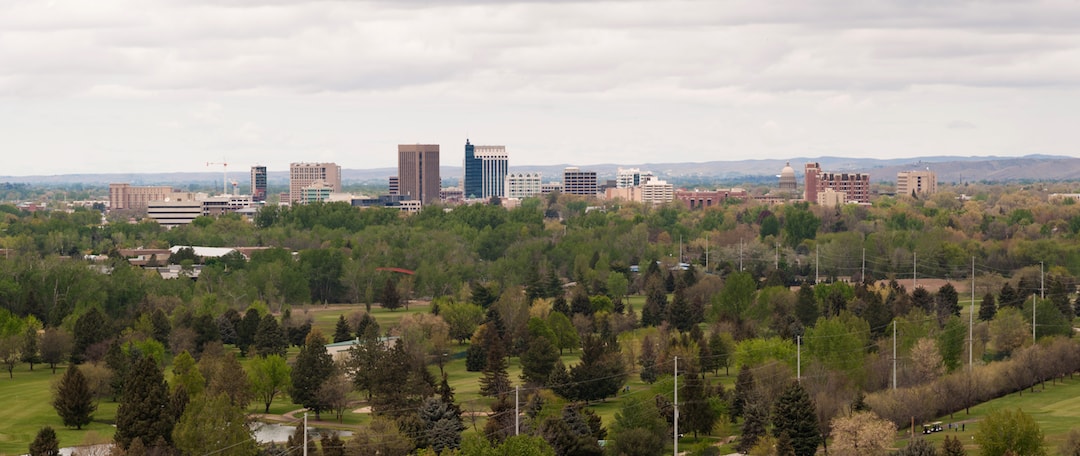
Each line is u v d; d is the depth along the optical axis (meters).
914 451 196.12
